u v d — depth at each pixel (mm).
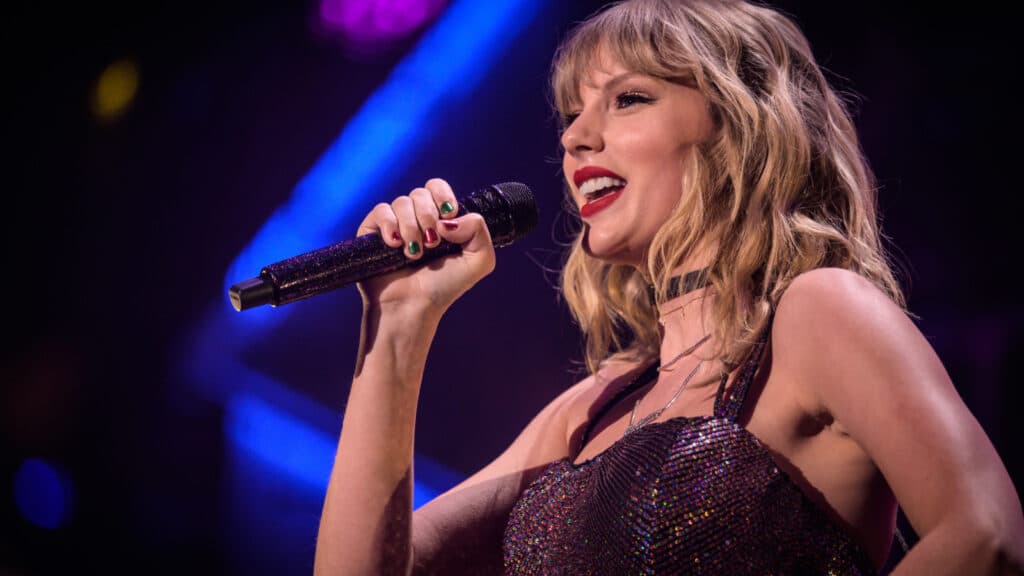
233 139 13086
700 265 3383
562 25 10703
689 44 3408
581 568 2910
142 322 13688
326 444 12875
